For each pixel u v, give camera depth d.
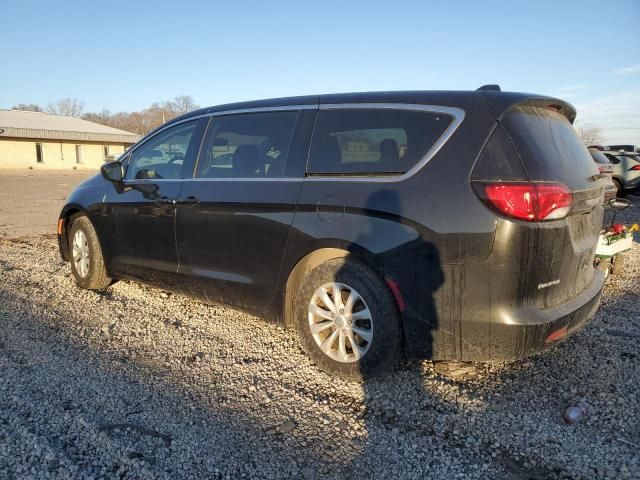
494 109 2.96
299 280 3.57
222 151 4.04
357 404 3.09
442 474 2.46
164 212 4.25
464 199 2.84
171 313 4.64
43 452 2.56
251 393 3.22
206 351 3.83
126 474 2.43
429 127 3.09
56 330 4.20
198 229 3.99
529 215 2.73
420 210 2.93
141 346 3.91
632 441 2.70
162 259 4.34
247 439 2.74
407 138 3.14
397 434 2.78
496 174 2.81
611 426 2.84
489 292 2.80
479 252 2.79
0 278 5.73
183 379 3.39
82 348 3.86
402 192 3.02
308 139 3.54
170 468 2.48
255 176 3.74
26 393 3.15
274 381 3.37
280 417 2.95
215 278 3.92
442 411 3.01
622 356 3.73
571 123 3.69
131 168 4.77
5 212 12.65
